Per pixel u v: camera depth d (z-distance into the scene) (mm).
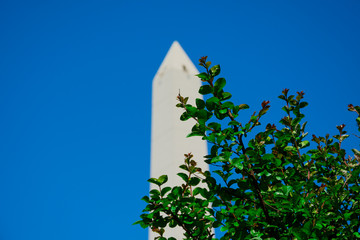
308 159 3980
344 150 4090
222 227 3379
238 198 3564
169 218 3459
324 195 3586
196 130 3395
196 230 3512
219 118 3512
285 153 4027
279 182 3783
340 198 3605
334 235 3428
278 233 3465
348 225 3428
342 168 3988
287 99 4289
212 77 3539
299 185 3455
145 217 3412
